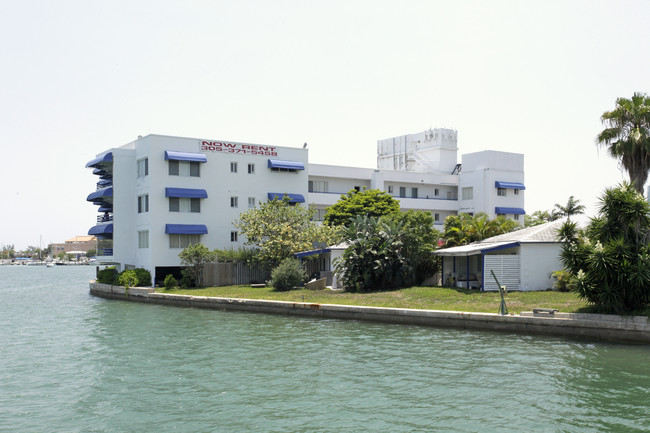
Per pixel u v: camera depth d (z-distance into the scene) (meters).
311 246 43.81
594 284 23.20
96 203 60.00
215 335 24.98
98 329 27.81
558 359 18.72
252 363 19.06
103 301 44.72
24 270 152.00
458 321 25.02
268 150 52.38
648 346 20.61
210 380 16.95
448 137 72.50
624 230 23.64
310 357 19.78
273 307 32.16
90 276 106.62
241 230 48.81
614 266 22.48
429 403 14.28
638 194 23.67
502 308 24.62
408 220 38.50
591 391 15.12
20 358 20.72
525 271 31.12
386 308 27.28
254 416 13.56
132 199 50.25
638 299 22.36
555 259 31.42
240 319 30.36
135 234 50.09
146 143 47.38
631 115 33.22
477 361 18.58
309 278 42.59
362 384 16.11
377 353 20.12
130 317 32.56
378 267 34.41
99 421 13.49
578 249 24.12
